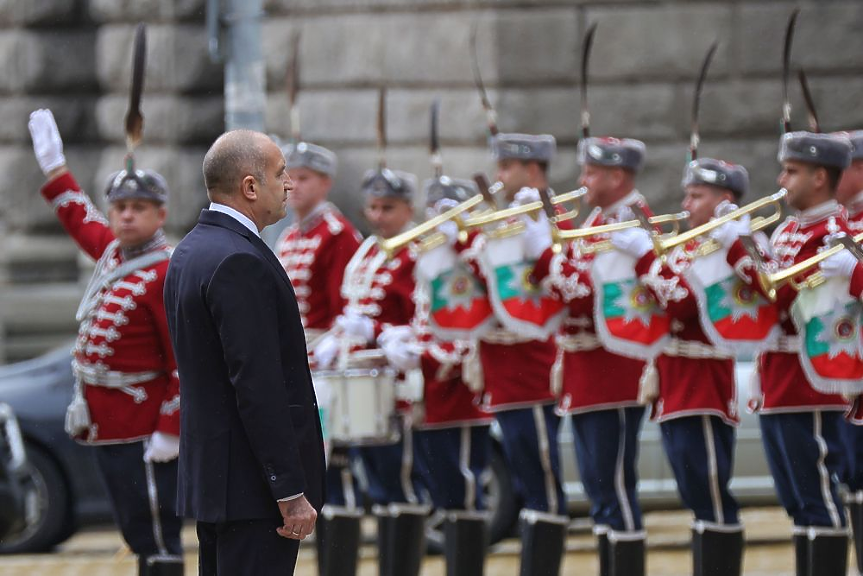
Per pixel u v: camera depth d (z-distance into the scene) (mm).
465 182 26531
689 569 29719
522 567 24938
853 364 22203
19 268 48094
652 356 23375
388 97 41438
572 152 40625
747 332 22625
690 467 23547
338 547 26203
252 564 17234
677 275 23109
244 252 17141
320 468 17656
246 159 17578
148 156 45875
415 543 26344
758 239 22812
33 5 47250
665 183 40438
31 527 32094
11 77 47594
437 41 40906
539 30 40406
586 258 24047
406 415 25875
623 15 40438
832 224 22688
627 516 24172
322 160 26703
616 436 24219
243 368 16812
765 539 32750
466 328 24859
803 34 40188
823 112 40281
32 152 47844
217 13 32375
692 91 40438
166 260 23625
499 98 40562
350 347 25625
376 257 26156
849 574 28453
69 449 32031
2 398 31953
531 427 24844
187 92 45438
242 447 17172
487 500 30672
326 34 41938
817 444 23047
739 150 40500
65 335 47562
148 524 23484
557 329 24297
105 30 46562
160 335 23469
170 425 23125
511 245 24203
